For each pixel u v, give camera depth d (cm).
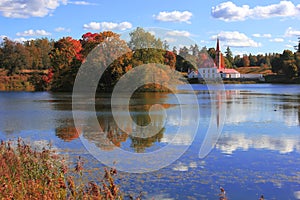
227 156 1176
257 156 1178
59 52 5819
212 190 846
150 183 880
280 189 862
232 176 954
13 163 819
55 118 2202
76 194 662
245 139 1477
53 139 1481
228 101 3481
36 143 1395
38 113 2488
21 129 1762
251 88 6438
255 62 14650
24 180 718
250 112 2495
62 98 3941
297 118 2167
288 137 1522
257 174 976
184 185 874
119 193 789
